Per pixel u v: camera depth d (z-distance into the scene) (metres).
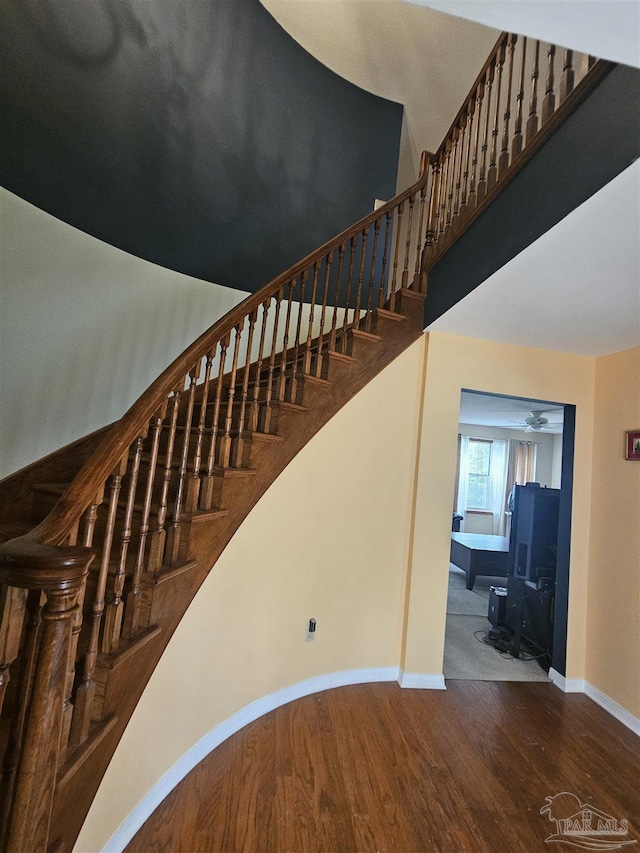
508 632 3.54
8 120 2.19
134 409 1.36
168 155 3.04
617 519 2.70
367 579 2.70
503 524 8.76
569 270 1.82
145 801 1.57
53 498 2.18
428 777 1.89
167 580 1.58
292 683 2.45
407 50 3.84
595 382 3.03
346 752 2.02
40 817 0.86
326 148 4.01
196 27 3.19
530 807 1.76
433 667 2.71
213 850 1.47
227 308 3.31
